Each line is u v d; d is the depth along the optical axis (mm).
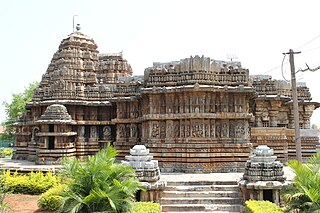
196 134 21703
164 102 22875
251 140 26812
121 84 26688
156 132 22750
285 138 27172
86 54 32250
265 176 15523
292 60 19938
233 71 22891
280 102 29484
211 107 22219
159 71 23141
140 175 15477
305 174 11234
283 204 14984
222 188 17047
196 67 22359
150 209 12945
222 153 21703
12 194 18812
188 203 16016
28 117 32500
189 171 21250
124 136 26297
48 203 15547
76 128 29078
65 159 12820
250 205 13383
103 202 11453
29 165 25422
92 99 29906
